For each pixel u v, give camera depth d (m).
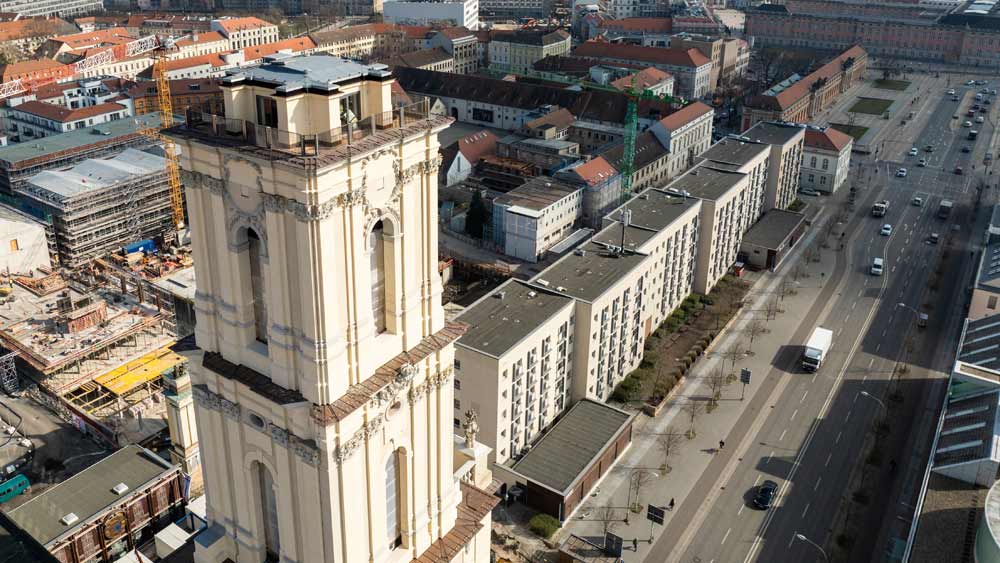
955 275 191.12
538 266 194.12
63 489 107.69
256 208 39.88
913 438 133.88
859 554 110.06
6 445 131.88
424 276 46.19
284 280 40.06
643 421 137.62
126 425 136.62
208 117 41.47
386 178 41.22
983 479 99.44
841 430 136.00
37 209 197.12
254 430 44.91
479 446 70.50
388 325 45.31
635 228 156.38
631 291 141.62
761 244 193.38
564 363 131.62
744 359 156.50
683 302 174.88
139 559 83.00
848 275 191.62
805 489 122.56
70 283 181.25
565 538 112.19
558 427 126.94
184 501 114.38
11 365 146.38
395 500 49.41
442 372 48.62
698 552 110.44
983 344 132.00
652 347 157.88
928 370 153.38
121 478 110.31
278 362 42.00
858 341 163.25
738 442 132.75
